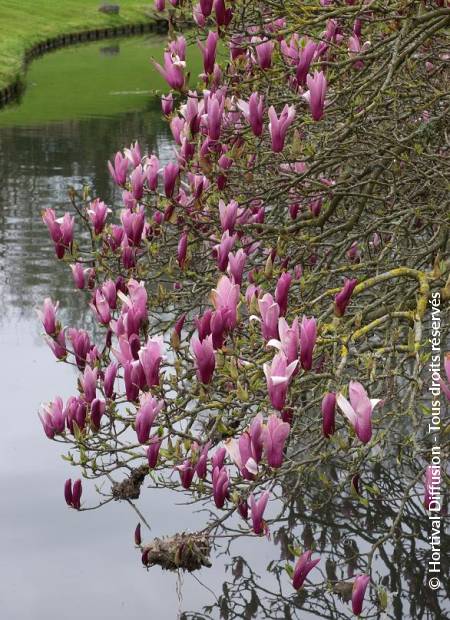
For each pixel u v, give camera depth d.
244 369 4.58
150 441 4.47
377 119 6.08
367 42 6.14
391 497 6.40
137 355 4.48
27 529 6.11
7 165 18.22
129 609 5.32
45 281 10.88
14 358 8.60
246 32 5.58
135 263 5.53
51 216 5.41
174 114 5.69
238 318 4.49
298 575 4.14
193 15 5.54
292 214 6.30
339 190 6.16
